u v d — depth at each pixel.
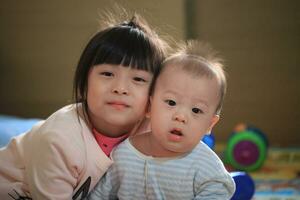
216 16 2.21
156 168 0.88
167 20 2.18
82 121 0.92
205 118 0.86
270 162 1.99
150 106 0.90
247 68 2.22
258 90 2.22
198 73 0.85
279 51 2.19
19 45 2.36
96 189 0.93
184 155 0.88
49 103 2.37
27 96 2.38
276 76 2.20
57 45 2.33
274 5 2.17
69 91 2.34
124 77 0.88
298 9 2.16
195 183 0.87
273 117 2.22
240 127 2.01
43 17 2.33
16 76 2.38
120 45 0.89
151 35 0.94
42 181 0.88
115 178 0.92
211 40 2.22
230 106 2.25
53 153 0.87
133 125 0.93
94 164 0.90
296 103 2.20
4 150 1.01
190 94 0.84
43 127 0.92
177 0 2.17
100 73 0.89
